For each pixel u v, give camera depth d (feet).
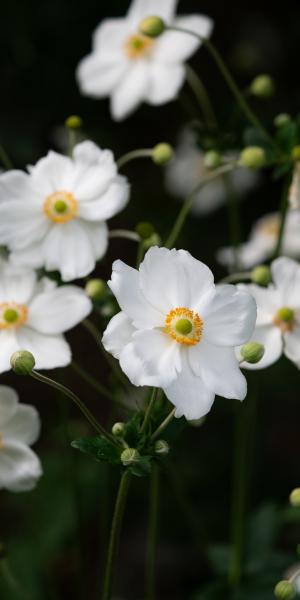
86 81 3.95
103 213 3.16
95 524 4.73
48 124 5.29
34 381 5.23
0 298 3.16
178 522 4.66
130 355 2.80
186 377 2.83
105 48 3.96
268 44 5.72
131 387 3.34
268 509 3.85
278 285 3.23
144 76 3.86
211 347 2.87
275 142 3.40
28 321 3.14
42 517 4.32
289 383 4.82
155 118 5.77
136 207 5.54
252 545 3.79
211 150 3.57
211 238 5.43
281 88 5.66
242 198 5.54
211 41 5.86
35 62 5.11
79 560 3.52
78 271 3.14
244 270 3.93
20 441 3.12
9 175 3.19
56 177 3.20
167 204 5.54
